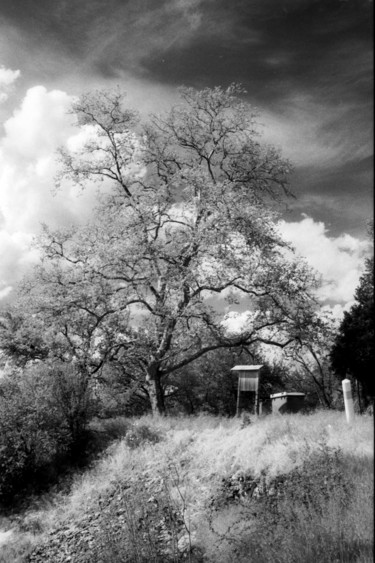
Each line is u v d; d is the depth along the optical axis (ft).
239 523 33.12
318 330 84.17
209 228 84.94
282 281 83.71
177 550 32.76
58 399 64.34
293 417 54.95
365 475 29.48
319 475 32.01
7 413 59.41
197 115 99.76
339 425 44.42
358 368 81.56
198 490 42.60
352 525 24.41
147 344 88.63
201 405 143.84
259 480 39.86
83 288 84.99
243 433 51.90
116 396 97.91
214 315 88.48
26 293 88.84
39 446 59.52
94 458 61.21
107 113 96.99
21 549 44.60
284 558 24.75
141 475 50.29
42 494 55.88
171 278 84.99
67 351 92.43
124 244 84.94
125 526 37.55
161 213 89.86
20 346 97.86
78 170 95.55
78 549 40.52
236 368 76.28
